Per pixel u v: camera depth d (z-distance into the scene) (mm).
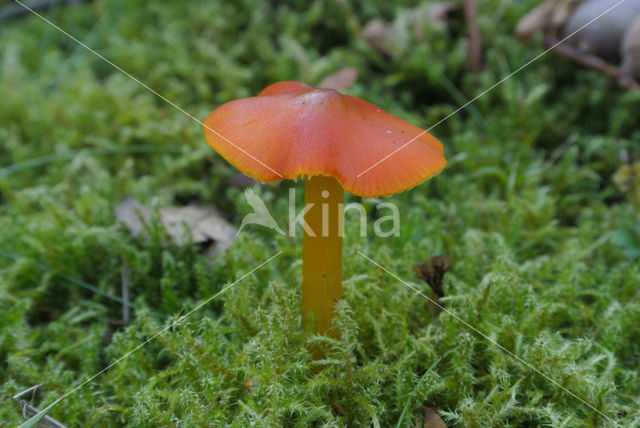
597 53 292
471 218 259
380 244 251
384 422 207
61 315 241
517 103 289
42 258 250
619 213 262
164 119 302
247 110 201
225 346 219
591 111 295
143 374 215
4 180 279
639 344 225
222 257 241
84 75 339
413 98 315
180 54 334
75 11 410
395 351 216
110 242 246
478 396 209
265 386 204
